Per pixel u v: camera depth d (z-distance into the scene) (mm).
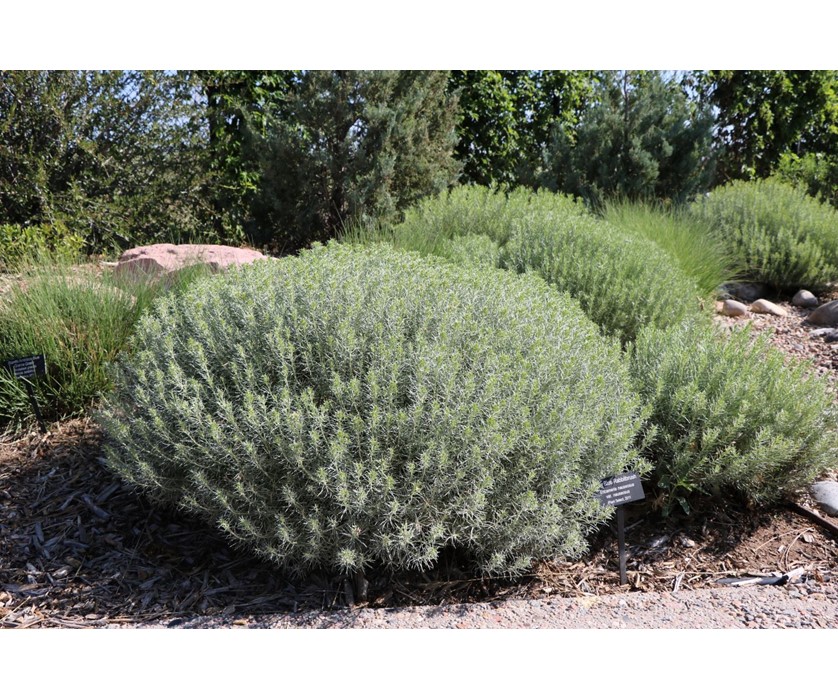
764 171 13062
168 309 3365
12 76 7043
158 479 2783
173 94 8117
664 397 3490
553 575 2896
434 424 2547
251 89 8836
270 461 2621
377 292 2998
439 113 8828
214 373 2889
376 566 2832
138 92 7902
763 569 3002
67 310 4035
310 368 2779
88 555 2875
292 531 2545
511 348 2941
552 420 2656
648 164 8766
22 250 5051
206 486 2619
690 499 3443
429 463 2449
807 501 3500
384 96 8031
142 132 7973
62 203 7223
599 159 9055
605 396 3021
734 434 3340
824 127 13594
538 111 11312
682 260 6414
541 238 5668
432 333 2885
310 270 3250
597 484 2686
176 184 8047
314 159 7898
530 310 3232
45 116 7223
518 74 10969
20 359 3541
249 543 2781
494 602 2666
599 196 8789
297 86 8227
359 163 7883
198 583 2744
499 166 10859
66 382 3840
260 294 3027
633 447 3305
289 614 2566
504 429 2646
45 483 3279
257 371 2805
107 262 6184
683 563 3037
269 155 7945
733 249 7723
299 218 7934
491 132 10516
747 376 3480
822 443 3326
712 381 3520
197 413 2613
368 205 7914
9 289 4145
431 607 2617
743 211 8250
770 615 2625
